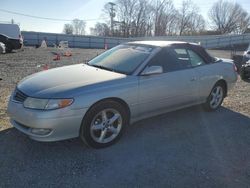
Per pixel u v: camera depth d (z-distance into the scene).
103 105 4.21
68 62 15.94
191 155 4.23
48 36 46.66
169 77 5.02
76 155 4.09
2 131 4.75
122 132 4.54
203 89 5.76
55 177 3.54
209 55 6.02
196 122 5.55
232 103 6.96
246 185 3.54
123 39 49.09
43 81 4.32
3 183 3.38
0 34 22.70
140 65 4.75
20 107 4.03
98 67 5.05
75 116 3.95
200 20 77.94
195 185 3.50
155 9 73.38
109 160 4.00
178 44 5.44
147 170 3.78
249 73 10.32
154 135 4.88
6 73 10.77
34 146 4.29
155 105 4.92
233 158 4.20
